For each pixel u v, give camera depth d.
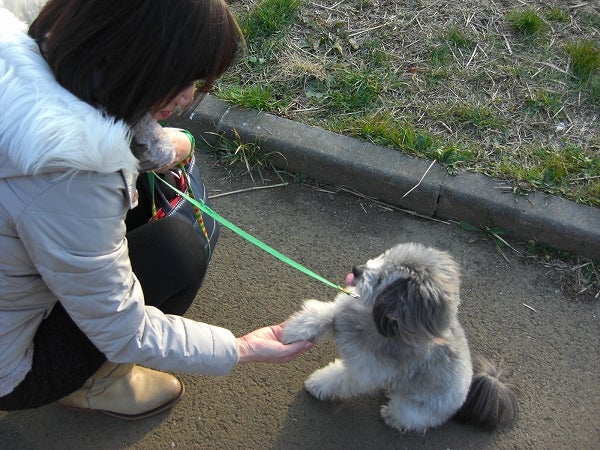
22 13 1.46
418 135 2.79
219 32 1.18
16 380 1.48
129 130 1.25
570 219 2.55
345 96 2.96
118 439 2.05
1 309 1.38
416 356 1.88
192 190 2.06
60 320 1.54
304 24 3.31
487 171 2.70
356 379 2.03
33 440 2.02
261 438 2.11
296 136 2.79
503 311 2.47
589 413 2.23
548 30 3.34
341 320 1.99
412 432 2.16
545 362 2.34
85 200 1.24
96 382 1.93
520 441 2.16
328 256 2.61
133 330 1.45
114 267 1.34
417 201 2.72
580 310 2.48
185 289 1.89
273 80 3.04
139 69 1.13
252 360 1.83
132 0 1.08
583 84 3.08
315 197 2.80
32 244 1.26
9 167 1.19
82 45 1.12
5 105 1.14
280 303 2.46
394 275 1.79
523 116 2.94
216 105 2.90
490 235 2.67
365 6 3.43
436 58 3.15
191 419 2.12
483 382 2.07
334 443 2.12
